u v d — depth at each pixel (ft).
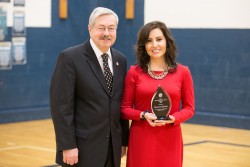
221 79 32.14
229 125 31.35
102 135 11.32
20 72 32.73
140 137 11.57
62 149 11.07
